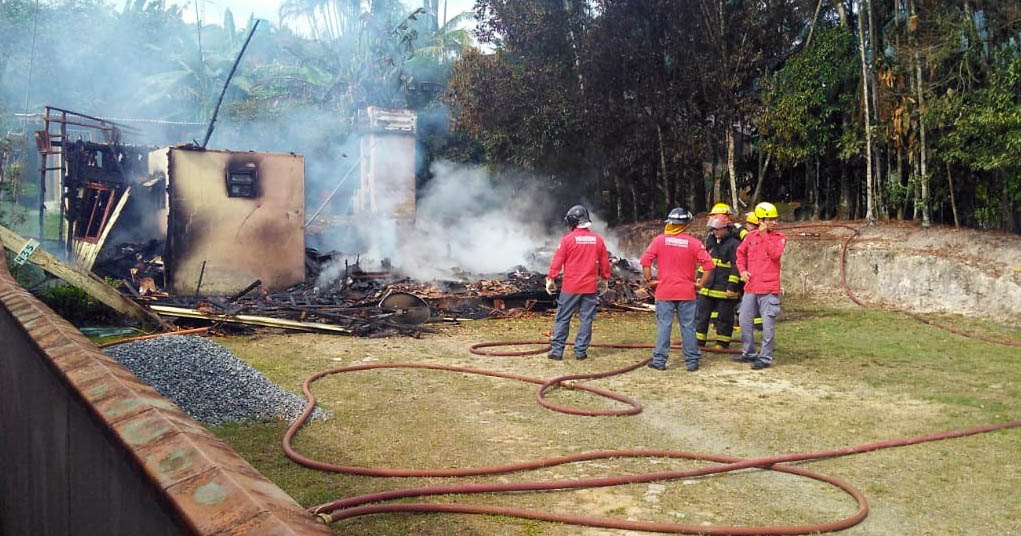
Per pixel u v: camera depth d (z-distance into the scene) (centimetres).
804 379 796
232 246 1270
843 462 519
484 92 2105
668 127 2097
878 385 767
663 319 842
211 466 123
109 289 935
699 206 2234
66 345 208
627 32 1992
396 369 813
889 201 1625
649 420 627
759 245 853
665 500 442
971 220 1537
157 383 584
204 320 1012
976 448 552
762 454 537
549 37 2059
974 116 1292
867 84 1577
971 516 422
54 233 1758
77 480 177
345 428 580
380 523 391
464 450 532
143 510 128
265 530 101
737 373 827
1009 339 1045
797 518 418
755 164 2083
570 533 386
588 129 2081
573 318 1252
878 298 1434
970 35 1403
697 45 1941
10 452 293
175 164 1224
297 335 1010
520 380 769
